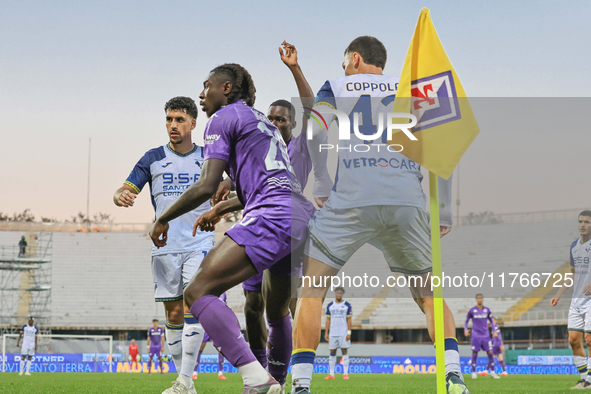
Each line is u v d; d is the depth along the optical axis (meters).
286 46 3.90
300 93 3.89
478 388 8.51
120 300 35.91
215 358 21.92
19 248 37.22
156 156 5.36
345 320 14.09
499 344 17.52
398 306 20.03
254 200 3.21
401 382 11.52
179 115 5.32
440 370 2.85
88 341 22.62
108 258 37.91
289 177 3.31
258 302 4.20
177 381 4.70
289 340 3.98
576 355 8.35
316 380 12.94
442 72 3.02
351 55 3.66
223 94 3.53
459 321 21.00
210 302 2.98
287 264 3.57
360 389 7.90
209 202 5.32
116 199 5.23
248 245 3.04
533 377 15.71
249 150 3.24
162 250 5.13
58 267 37.19
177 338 5.20
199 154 5.45
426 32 3.06
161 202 5.29
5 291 35.78
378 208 3.27
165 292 5.15
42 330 33.97
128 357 22.58
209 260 3.03
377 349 23.78
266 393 2.90
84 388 7.84
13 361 21.28
